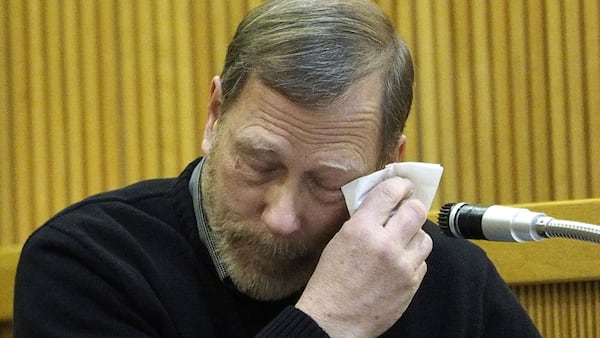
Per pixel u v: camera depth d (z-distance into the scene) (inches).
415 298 178.1
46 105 259.6
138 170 260.8
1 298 254.8
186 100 261.7
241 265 155.6
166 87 260.8
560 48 274.4
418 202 146.8
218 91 157.8
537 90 273.4
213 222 158.4
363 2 147.6
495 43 271.6
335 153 140.3
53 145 259.6
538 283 268.1
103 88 259.8
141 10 260.1
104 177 260.5
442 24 270.8
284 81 137.0
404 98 150.2
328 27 140.1
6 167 259.0
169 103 261.0
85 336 151.3
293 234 148.3
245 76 143.5
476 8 271.3
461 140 271.6
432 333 177.5
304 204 145.4
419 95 270.7
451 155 271.4
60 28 259.4
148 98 260.7
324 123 138.7
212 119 161.2
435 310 179.0
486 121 271.7
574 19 274.5
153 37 261.3
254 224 149.3
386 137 148.4
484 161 271.7
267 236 148.8
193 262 165.6
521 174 272.7
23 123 259.1
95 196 174.2
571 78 274.4
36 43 258.7
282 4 144.3
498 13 271.7
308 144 139.2
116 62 260.5
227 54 151.4
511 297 189.6
